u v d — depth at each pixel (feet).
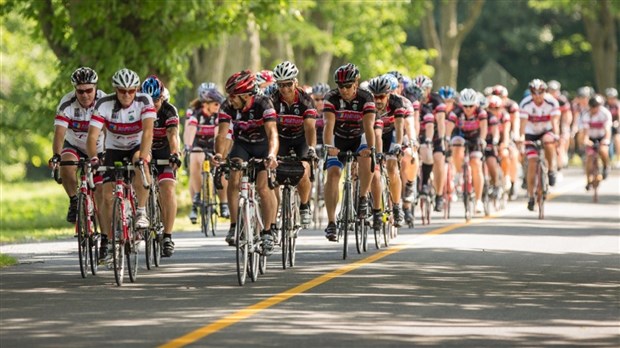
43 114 228.43
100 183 115.75
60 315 91.30
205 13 215.31
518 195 248.11
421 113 175.52
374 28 359.66
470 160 189.88
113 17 212.43
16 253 144.66
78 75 119.24
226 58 280.31
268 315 90.33
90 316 90.53
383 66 364.58
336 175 128.98
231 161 110.42
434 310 92.73
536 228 172.65
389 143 144.87
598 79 493.77
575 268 122.31
